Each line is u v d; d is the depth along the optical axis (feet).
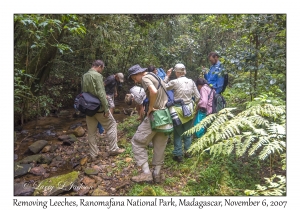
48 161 11.06
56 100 20.97
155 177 8.65
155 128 8.20
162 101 8.48
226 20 11.39
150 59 24.75
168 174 9.29
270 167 8.12
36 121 17.29
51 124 17.12
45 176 9.87
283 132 5.90
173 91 9.98
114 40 20.93
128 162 10.33
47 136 14.69
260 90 10.25
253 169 8.51
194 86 10.08
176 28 26.66
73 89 23.29
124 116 18.25
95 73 10.25
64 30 15.69
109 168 10.03
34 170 10.10
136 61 25.44
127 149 11.46
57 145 13.02
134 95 11.48
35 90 16.49
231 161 8.95
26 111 16.89
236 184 7.96
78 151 12.17
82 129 14.66
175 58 24.75
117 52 23.29
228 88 16.83
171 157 10.46
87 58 22.26
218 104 10.12
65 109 21.22
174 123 8.96
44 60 16.57
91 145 11.11
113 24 19.43
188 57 24.94
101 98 10.22
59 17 11.82
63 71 21.62
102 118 10.76
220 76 11.08
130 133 13.65
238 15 10.43
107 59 23.66
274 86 9.39
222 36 23.15
